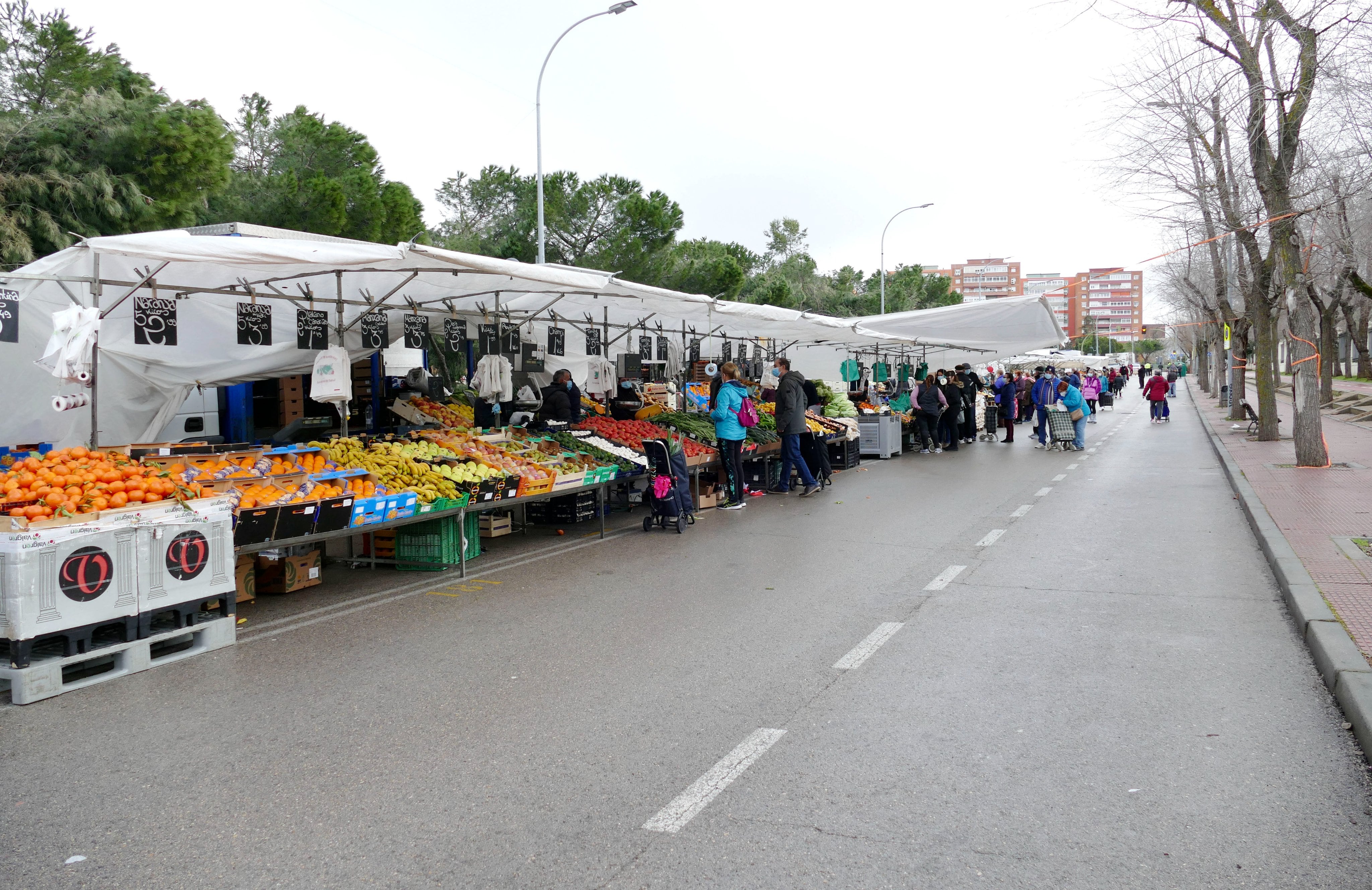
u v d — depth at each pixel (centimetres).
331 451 861
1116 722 458
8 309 655
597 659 586
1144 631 621
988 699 496
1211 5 1194
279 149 2605
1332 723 450
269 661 593
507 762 424
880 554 924
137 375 1036
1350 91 1066
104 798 393
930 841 342
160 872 331
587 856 336
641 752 432
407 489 827
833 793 384
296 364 1171
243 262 686
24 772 422
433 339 1420
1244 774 394
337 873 328
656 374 1866
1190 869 319
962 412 2372
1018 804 371
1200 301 3475
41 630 520
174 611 600
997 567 846
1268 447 1842
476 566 910
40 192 1545
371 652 611
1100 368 5616
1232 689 503
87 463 616
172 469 696
